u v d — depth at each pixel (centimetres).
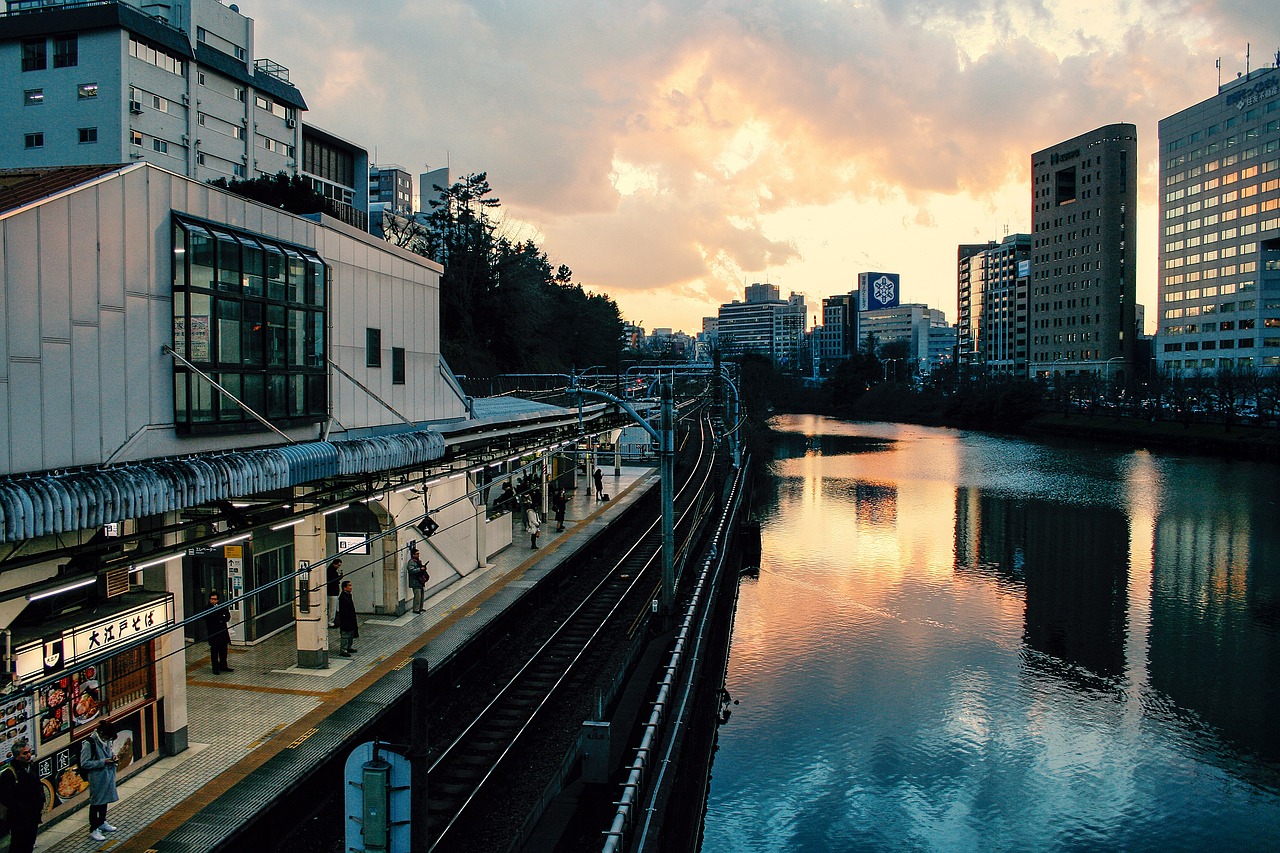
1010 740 2264
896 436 10069
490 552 2836
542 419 2798
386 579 2125
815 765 2136
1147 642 2973
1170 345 11944
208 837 1091
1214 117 11044
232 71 5038
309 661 1730
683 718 1566
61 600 1180
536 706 1738
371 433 1973
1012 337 16450
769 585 3706
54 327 1108
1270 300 10300
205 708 1522
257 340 1509
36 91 4397
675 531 3772
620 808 1123
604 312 9356
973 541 4494
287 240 1639
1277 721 2364
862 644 2970
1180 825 1891
